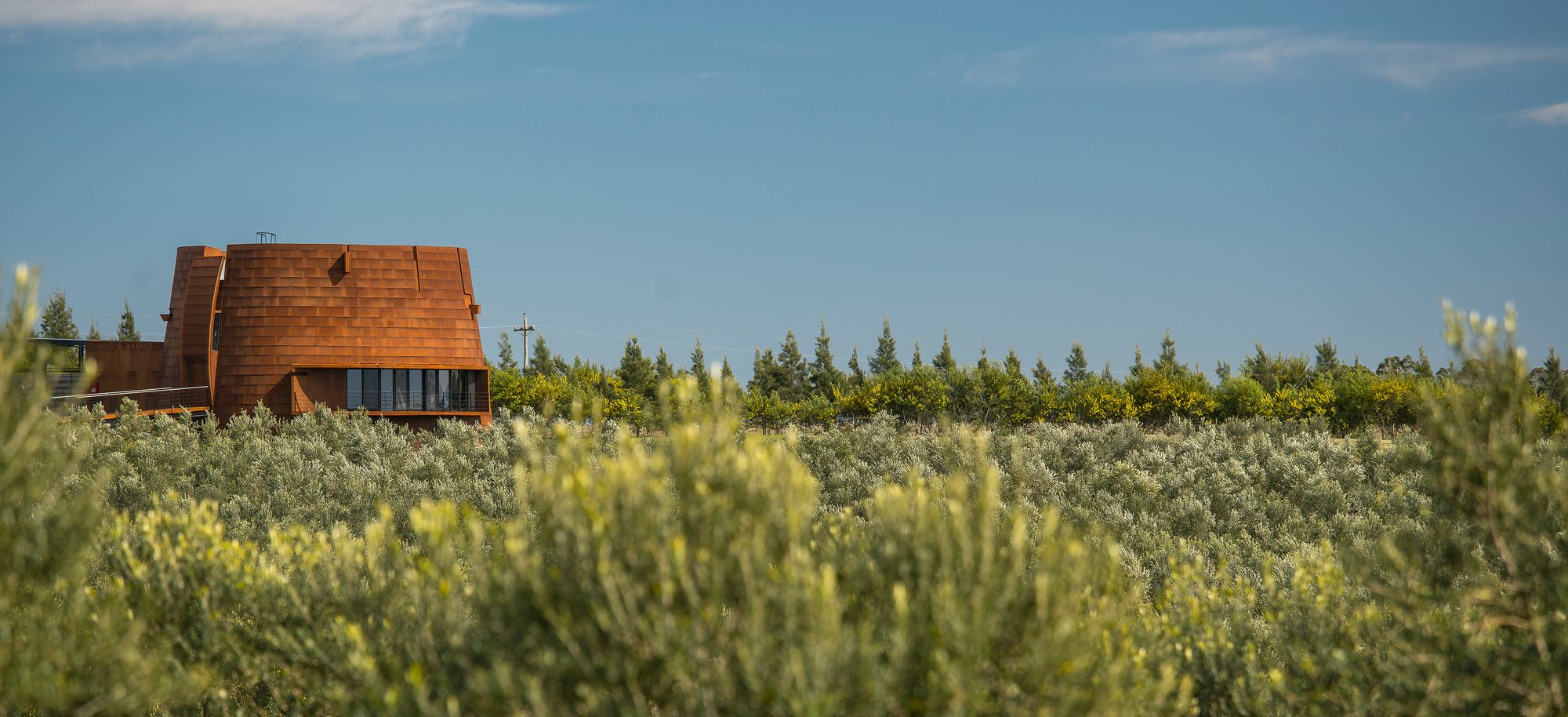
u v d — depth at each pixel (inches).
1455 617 245.9
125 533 314.0
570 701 175.6
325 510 799.7
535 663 175.6
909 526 201.0
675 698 174.6
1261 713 260.1
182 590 260.2
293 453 992.2
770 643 167.2
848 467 984.3
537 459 190.7
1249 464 979.3
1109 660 205.2
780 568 184.5
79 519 197.6
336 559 265.1
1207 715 278.8
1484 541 218.8
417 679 181.6
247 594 262.1
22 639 197.5
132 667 197.0
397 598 234.7
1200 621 297.9
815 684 161.3
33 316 187.8
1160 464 978.1
